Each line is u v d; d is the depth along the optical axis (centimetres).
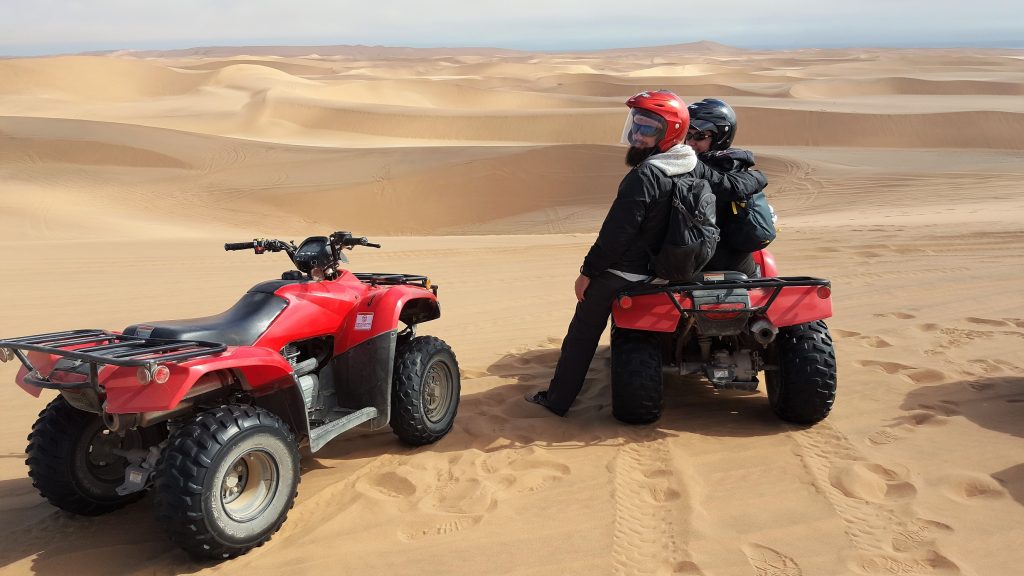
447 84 10588
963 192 2286
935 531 363
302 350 468
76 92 11500
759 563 344
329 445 515
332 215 3294
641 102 475
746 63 19525
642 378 493
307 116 7462
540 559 355
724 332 471
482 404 579
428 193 3481
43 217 2641
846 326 747
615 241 471
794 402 488
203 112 8006
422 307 547
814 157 3675
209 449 351
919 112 5900
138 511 435
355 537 385
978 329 714
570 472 448
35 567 371
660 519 388
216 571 360
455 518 398
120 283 1133
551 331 805
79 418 412
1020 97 8331
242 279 1166
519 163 3688
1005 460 432
